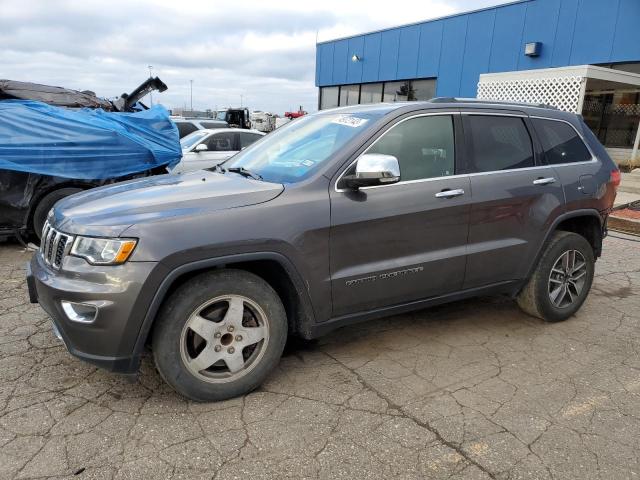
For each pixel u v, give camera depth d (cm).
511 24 1644
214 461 256
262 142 439
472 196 376
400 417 298
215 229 288
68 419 288
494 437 281
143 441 270
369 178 316
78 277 275
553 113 450
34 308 451
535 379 347
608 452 270
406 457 263
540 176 416
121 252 270
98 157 650
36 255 329
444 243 370
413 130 366
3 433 274
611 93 1474
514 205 398
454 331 426
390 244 347
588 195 443
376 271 342
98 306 269
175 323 287
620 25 1373
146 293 272
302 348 389
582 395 327
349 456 263
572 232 461
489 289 407
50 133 627
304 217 313
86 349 280
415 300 372
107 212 289
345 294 335
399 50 2083
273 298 314
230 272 301
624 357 383
